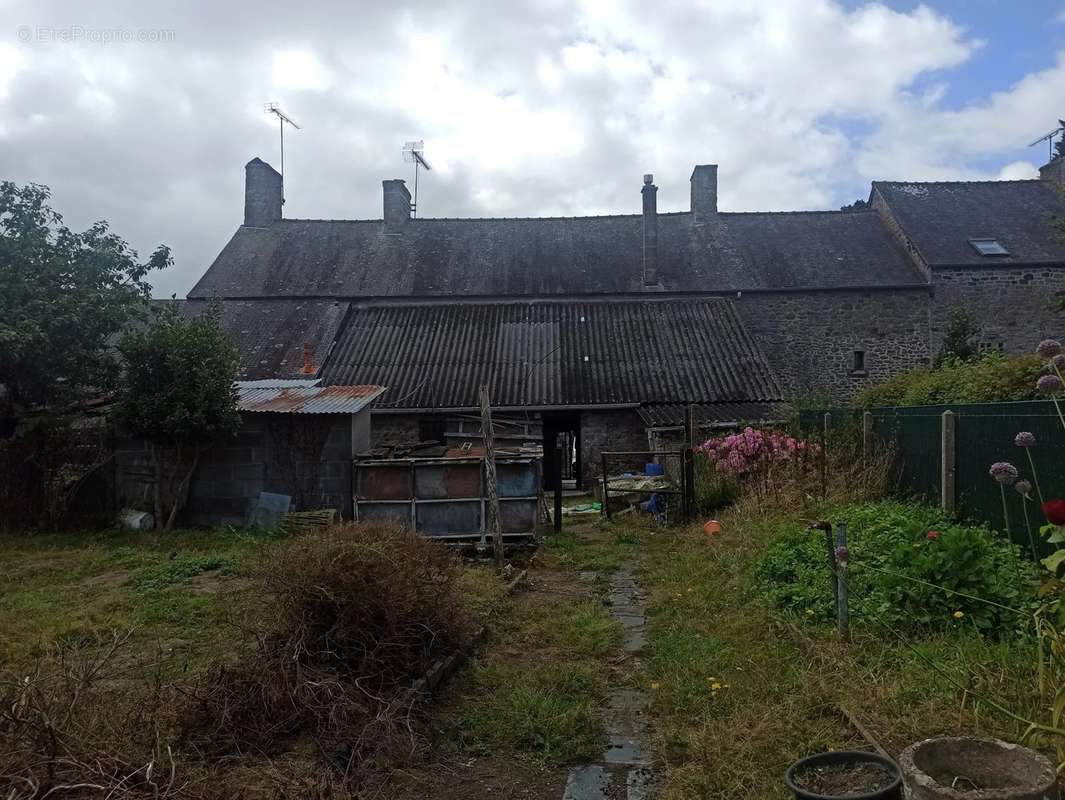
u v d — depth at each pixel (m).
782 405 17.38
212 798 3.39
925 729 3.93
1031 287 22.22
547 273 23.81
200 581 8.78
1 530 13.01
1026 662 4.41
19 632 6.62
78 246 14.25
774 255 24.05
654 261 23.20
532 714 4.75
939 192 25.16
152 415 12.39
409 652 5.36
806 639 5.45
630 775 4.10
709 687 4.98
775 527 9.41
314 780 3.67
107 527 13.41
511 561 9.96
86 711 3.92
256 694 4.42
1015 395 10.28
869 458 10.49
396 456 11.04
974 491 7.76
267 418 13.27
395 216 26.02
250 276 24.06
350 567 5.28
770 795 3.54
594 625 6.63
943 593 5.42
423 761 4.23
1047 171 26.03
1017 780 2.88
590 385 19.16
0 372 12.93
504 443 15.30
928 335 22.36
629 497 14.18
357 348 20.84
